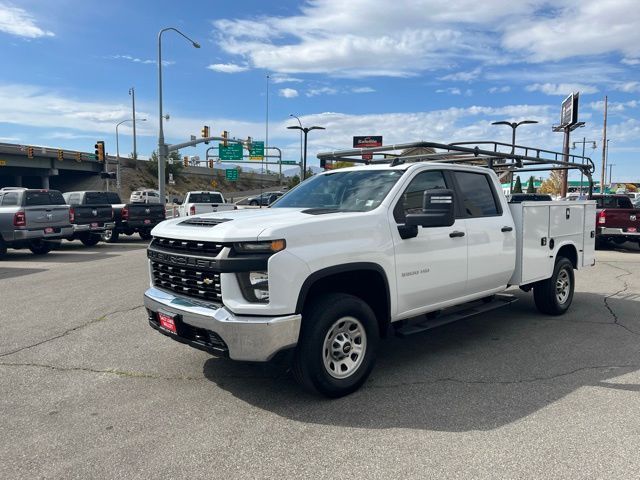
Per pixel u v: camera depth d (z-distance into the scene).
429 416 3.84
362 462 3.18
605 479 2.98
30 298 8.18
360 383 4.30
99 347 5.58
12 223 13.16
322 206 4.94
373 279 4.48
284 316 3.74
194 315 3.92
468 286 5.38
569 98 42.78
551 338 5.93
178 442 3.46
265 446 3.40
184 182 84.50
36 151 58.41
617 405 4.02
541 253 6.44
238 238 3.75
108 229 17.22
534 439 3.47
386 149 5.50
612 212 15.12
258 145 53.31
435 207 4.27
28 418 3.86
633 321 6.70
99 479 3.03
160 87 30.20
